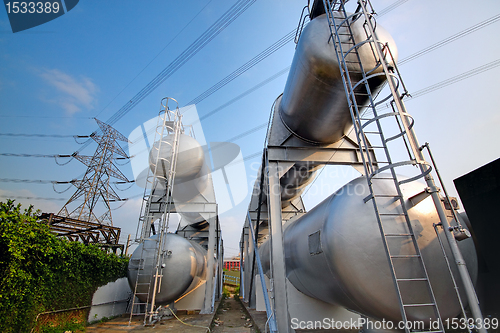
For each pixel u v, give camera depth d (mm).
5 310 6504
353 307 5422
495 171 4438
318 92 6766
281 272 7605
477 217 4758
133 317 11750
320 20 6930
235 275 49500
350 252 4812
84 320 9719
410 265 4422
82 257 9758
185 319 11477
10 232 6617
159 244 10484
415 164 4254
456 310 4324
